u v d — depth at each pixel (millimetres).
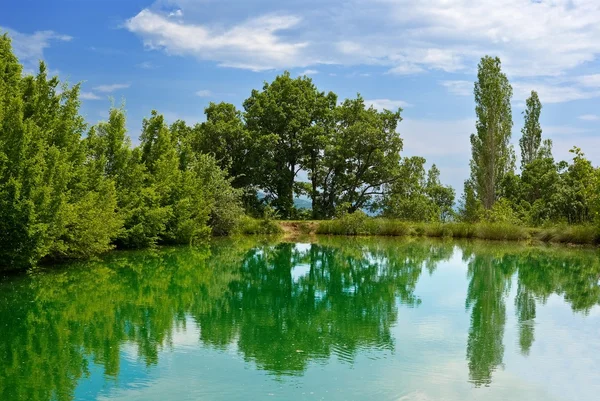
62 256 19297
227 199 33562
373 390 7191
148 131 26156
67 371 7895
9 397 6855
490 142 43969
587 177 30000
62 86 18781
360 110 46562
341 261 22531
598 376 7902
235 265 20531
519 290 15633
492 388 7359
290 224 38062
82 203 17891
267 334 10164
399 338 9930
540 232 32938
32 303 12727
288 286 16109
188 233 26688
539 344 9578
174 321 11195
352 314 12109
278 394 6996
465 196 42562
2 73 15969
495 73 44062
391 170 44875
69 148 18453
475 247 28922
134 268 18547
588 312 12500
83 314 11727
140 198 23094
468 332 10445
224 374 7773
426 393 7125
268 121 45094
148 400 6762
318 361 8453
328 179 47500
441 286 16344
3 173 14562
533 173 47281
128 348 9133
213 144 43156
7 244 14891
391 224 36781
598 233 29422
